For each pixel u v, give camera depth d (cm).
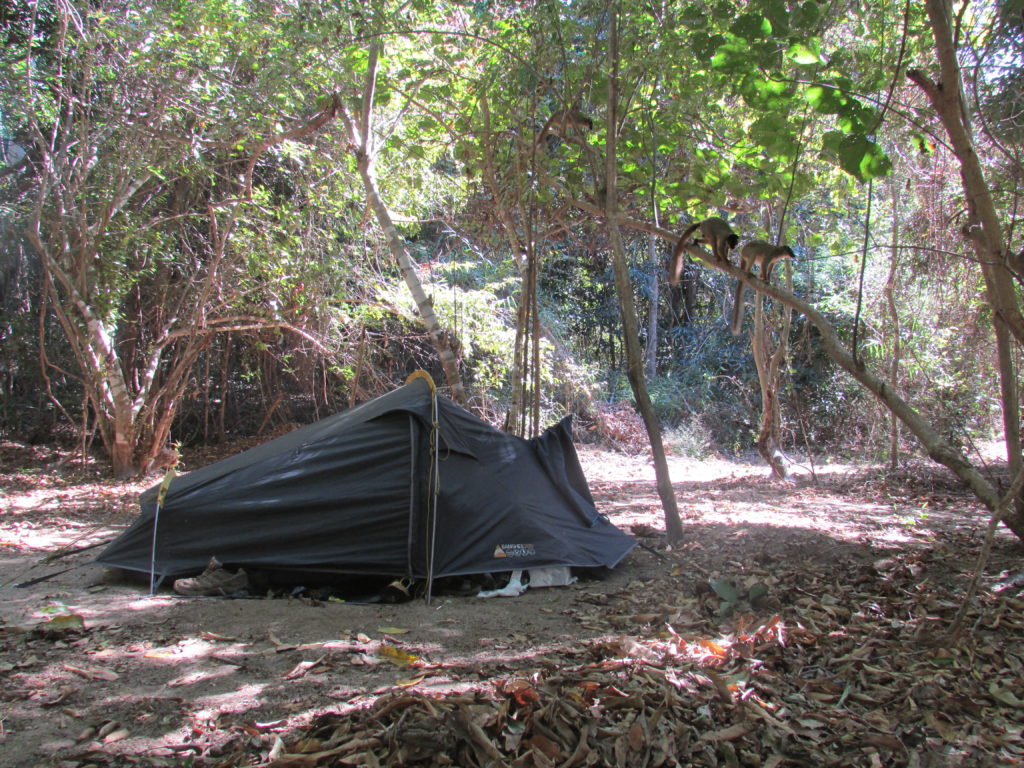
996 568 549
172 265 1245
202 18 901
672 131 766
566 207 812
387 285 1262
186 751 300
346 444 562
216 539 549
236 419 1560
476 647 419
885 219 1141
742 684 353
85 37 1035
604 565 568
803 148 693
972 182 483
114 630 446
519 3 719
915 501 866
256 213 1145
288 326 1195
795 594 495
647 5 680
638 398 671
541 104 844
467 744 290
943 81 472
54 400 1244
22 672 380
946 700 342
